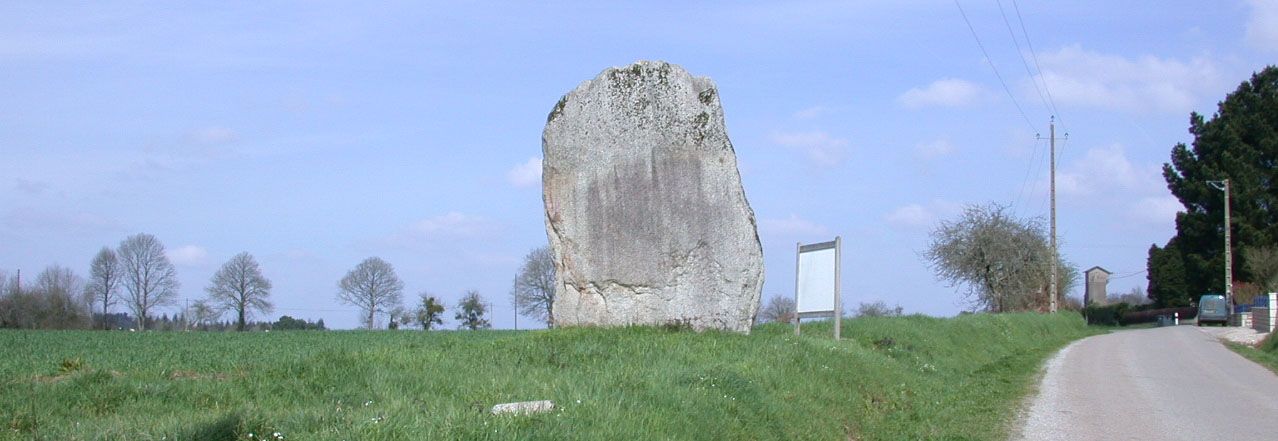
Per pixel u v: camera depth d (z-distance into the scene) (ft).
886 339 64.49
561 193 52.75
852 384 44.62
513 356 40.34
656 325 50.88
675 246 51.44
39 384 31.99
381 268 193.16
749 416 31.83
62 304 164.66
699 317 51.19
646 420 27.66
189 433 24.27
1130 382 60.85
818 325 67.36
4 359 55.26
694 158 51.83
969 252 156.35
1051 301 154.40
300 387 32.35
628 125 52.13
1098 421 43.91
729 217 51.72
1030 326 113.19
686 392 31.83
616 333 47.50
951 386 55.16
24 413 27.25
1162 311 218.18
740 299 51.60
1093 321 230.68
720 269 51.49
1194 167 215.51
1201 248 217.15
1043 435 40.06
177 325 177.58
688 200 51.60
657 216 51.62
